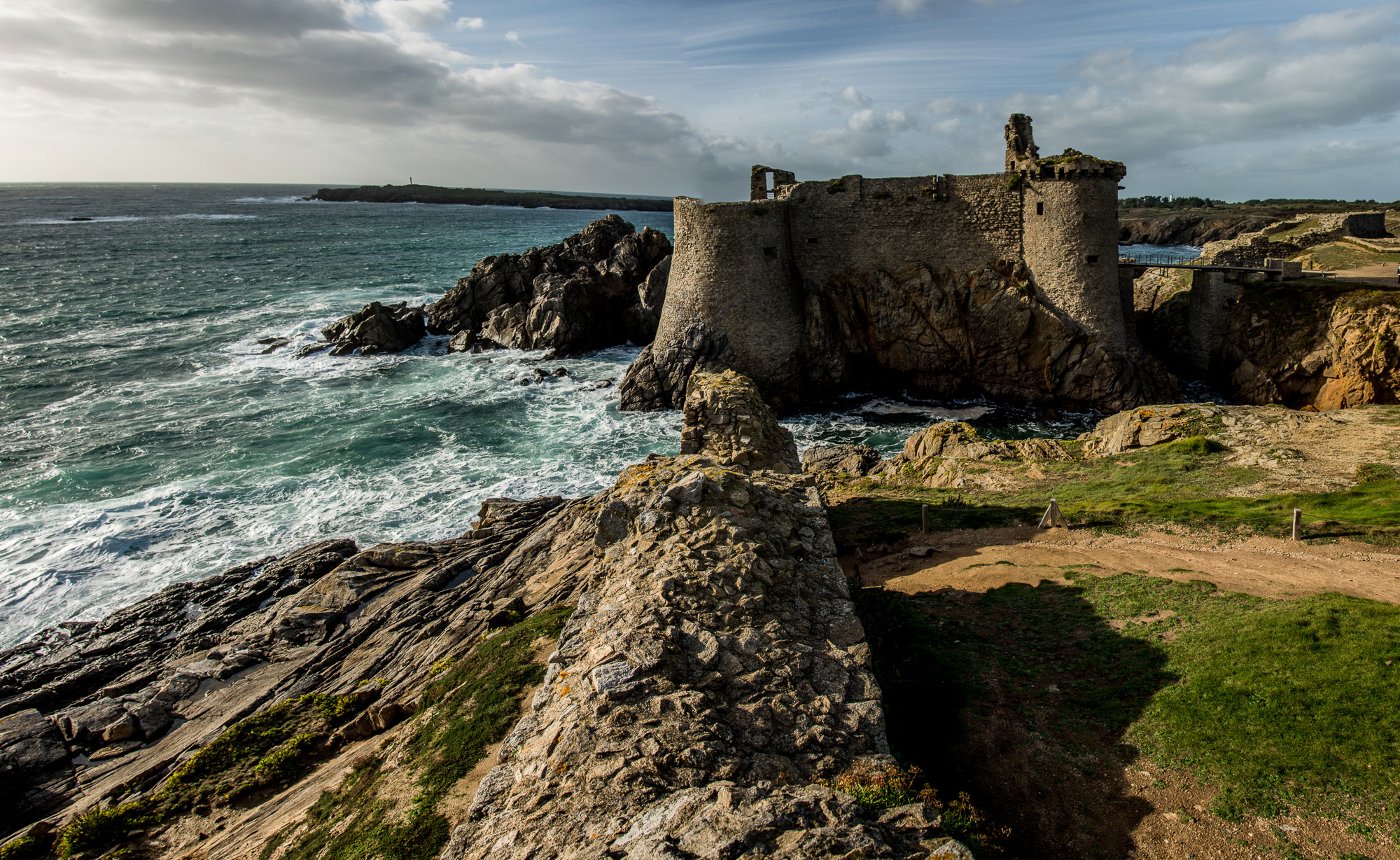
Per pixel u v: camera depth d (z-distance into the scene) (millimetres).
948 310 54750
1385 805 9875
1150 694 13039
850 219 56875
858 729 10453
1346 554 18906
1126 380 51844
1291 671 12773
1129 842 10039
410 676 21203
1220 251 58375
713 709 10406
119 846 17031
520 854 8461
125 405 54188
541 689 11648
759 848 7750
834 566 14469
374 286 106250
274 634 26656
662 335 57188
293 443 47406
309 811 15164
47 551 34156
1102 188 50531
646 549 14125
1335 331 46188
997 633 16344
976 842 9297
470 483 41906
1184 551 20469
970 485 31141
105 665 26109
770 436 25281
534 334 70438
